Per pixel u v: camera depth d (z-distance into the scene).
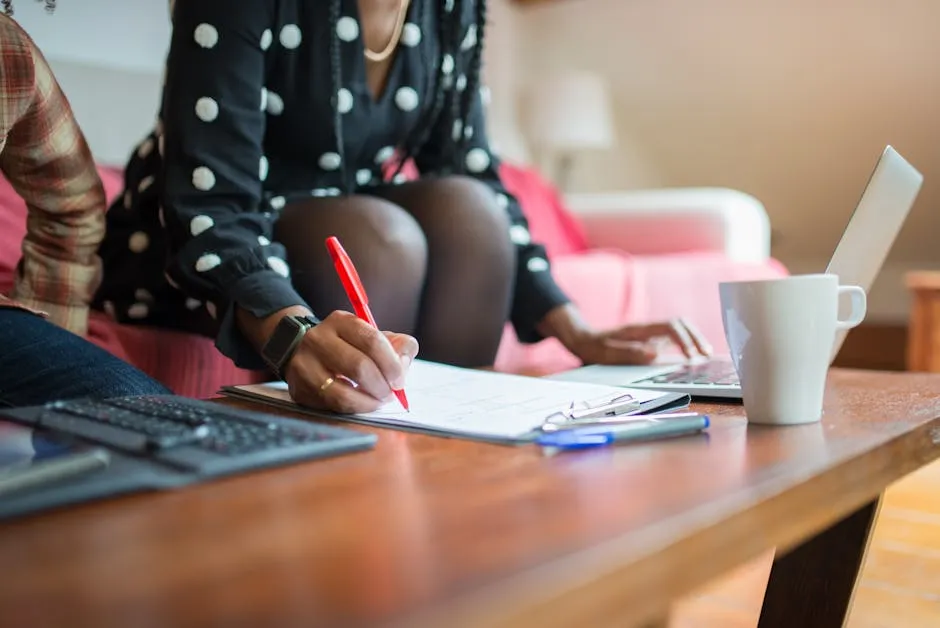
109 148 1.86
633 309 2.40
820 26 3.56
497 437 0.64
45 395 0.86
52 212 1.06
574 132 3.81
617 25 3.95
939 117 3.65
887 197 0.90
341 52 1.17
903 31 3.43
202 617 0.32
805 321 0.68
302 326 0.82
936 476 1.82
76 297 1.12
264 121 1.11
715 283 2.61
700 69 3.94
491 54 4.01
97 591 0.35
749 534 0.46
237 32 1.05
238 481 0.53
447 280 1.26
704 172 4.38
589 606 0.36
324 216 1.17
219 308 0.97
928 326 2.62
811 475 0.53
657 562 0.40
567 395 0.80
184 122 1.03
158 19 1.92
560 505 0.46
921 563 1.27
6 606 0.34
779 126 4.01
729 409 0.79
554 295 1.33
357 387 0.75
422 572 0.36
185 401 0.70
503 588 0.34
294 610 0.32
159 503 0.48
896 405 0.78
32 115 0.96
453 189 1.28
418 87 1.27
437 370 0.94
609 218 2.94
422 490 0.50
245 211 1.05
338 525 0.43
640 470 0.54
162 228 1.21
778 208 4.36
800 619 0.83
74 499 0.48
